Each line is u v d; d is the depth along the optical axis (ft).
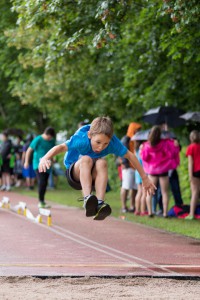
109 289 46.37
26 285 47.47
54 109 172.04
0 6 144.87
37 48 99.45
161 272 52.95
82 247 67.26
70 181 49.42
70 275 50.65
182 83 126.62
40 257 60.23
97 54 135.64
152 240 73.67
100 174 48.29
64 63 132.57
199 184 94.84
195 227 85.25
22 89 155.94
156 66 123.65
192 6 72.38
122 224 89.51
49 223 86.12
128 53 125.39
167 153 95.30
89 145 48.29
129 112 148.87
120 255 62.39
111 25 76.95
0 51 153.17
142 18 101.50
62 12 86.22
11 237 74.08
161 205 102.58
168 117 111.96
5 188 170.71
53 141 111.04
